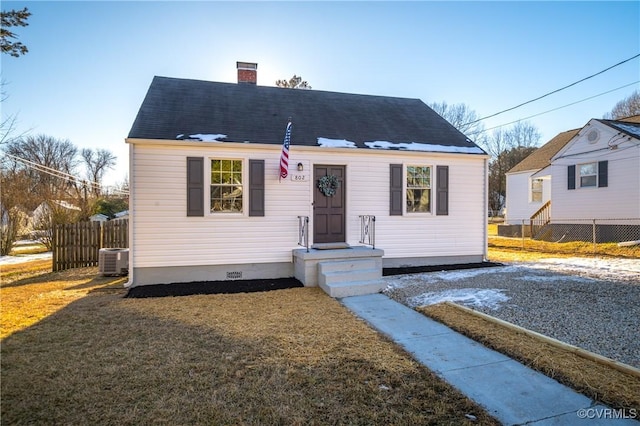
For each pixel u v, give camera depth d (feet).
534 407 9.12
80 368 11.31
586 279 24.58
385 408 9.05
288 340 13.99
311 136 29.66
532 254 42.01
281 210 27.84
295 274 27.50
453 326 15.75
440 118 38.45
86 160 155.22
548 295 20.27
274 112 32.42
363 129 32.76
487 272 28.17
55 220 55.21
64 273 32.45
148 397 9.51
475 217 33.04
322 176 29.07
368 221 29.76
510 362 12.04
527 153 134.00
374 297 21.61
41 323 16.22
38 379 10.52
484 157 32.58
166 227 25.58
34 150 129.90
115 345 13.43
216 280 26.58
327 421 8.48
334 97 38.19
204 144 25.75
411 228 31.17
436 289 22.67
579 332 14.34
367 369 11.38
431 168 31.68
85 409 8.92
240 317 17.26
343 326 15.90
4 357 12.21
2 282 27.94
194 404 9.16
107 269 29.86
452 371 11.35
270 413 8.79
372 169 30.04
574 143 50.49
